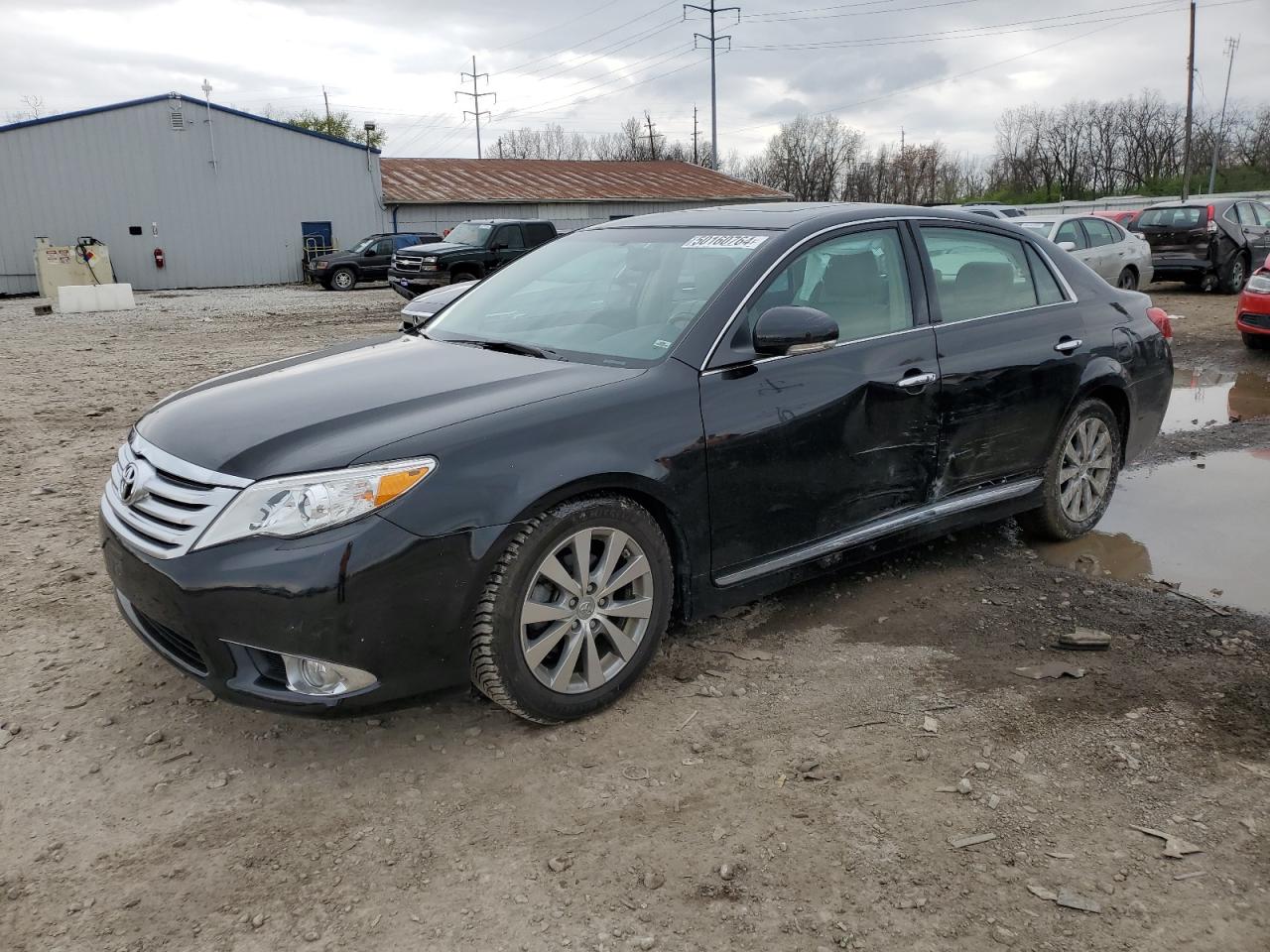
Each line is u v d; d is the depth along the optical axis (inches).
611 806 108.2
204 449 116.2
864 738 121.3
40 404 347.9
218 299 971.9
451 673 114.4
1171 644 146.8
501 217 1473.9
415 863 99.6
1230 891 93.3
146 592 113.0
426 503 109.1
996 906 91.6
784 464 139.6
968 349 164.1
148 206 1219.2
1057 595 166.2
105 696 133.1
